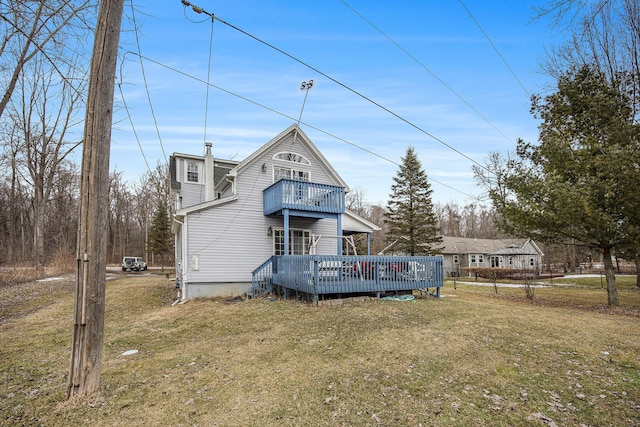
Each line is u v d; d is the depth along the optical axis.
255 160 14.25
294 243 14.84
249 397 4.14
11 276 16.52
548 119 12.39
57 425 3.57
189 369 5.15
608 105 10.84
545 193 11.31
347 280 10.16
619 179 9.88
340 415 3.67
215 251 13.11
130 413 3.79
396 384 4.41
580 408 3.80
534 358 5.34
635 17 10.20
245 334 7.12
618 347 5.93
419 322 7.64
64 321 8.86
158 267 42.66
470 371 4.82
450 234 56.88
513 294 15.48
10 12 7.25
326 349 5.84
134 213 49.94
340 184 16.30
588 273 35.12
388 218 33.31
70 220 38.16
